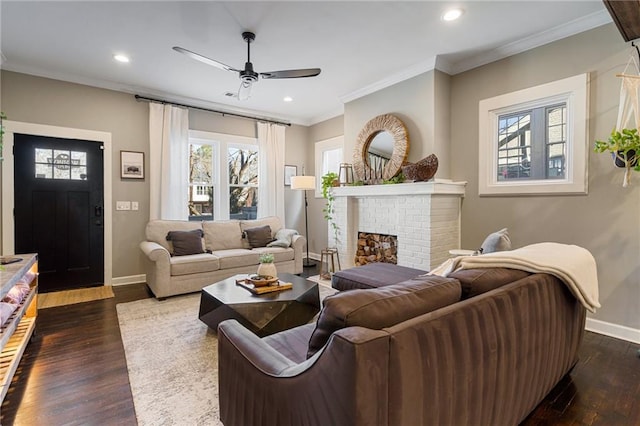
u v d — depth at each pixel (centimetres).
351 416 78
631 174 255
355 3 251
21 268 213
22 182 370
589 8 258
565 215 291
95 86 408
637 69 251
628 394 187
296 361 140
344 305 102
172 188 457
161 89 438
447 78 370
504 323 124
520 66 318
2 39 306
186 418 166
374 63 361
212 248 442
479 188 352
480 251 250
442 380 99
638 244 254
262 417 112
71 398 182
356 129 454
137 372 208
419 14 265
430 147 362
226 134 524
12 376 185
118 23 278
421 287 119
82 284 407
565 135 295
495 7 257
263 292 259
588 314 279
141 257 443
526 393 145
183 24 280
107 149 417
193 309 326
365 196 429
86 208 408
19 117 365
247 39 301
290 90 445
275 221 512
